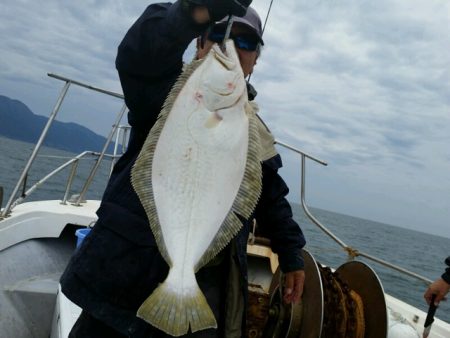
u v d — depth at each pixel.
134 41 1.71
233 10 1.66
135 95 1.84
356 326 2.66
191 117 1.75
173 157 1.74
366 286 2.82
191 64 1.80
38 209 4.50
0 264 3.73
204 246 1.71
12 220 4.02
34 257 4.15
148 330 1.80
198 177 1.73
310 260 2.75
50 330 3.41
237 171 1.77
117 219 1.85
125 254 1.82
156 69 1.77
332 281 2.82
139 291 1.81
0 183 17.98
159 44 1.67
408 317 3.84
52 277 3.95
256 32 2.17
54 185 20.38
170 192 1.73
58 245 4.62
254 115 1.99
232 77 1.77
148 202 1.72
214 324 1.56
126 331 1.78
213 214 1.73
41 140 3.89
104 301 1.81
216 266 1.99
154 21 1.69
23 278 3.76
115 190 1.93
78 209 4.94
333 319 2.68
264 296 2.83
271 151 2.19
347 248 4.05
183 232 1.69
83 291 1.82
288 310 2.71
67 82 3.83
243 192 1.78
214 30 2.14
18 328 3.25
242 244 1.98
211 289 1.95
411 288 12.71
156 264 1.81
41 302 3.50
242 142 1.78
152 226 1.71
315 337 2.43
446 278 3.25
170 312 1.54
